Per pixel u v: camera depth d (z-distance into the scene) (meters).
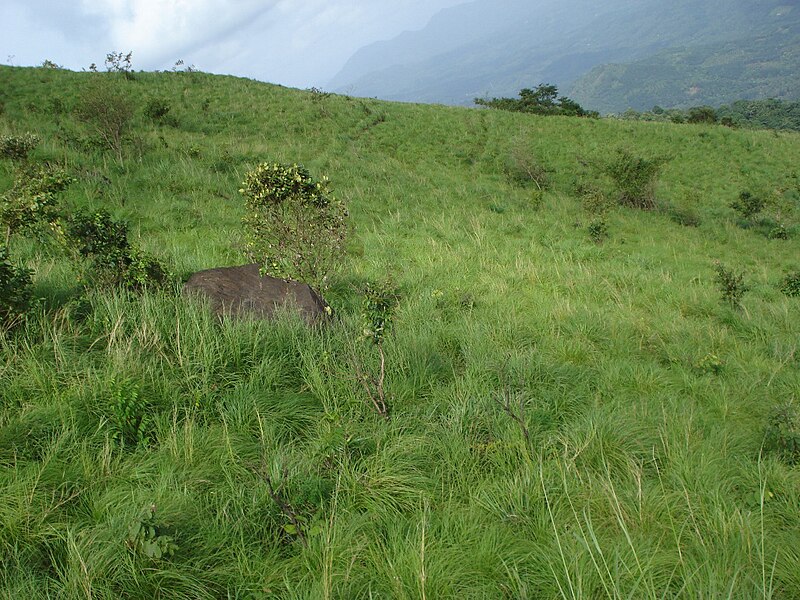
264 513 3.31
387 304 4.89
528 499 3.51
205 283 6.31
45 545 2.85
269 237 7.62
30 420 3.68
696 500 3.68
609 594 2.64
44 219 7.55
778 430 4.62
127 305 5.49
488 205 18.09
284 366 5.21
